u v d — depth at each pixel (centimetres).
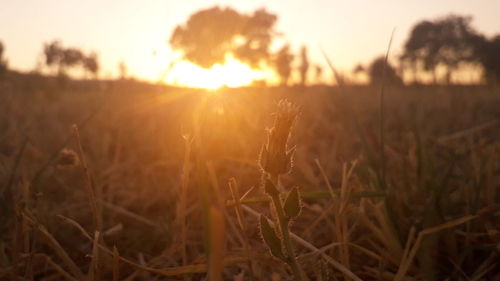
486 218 29
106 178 47
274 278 21
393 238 26
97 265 22
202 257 26
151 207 41
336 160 50
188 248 31
